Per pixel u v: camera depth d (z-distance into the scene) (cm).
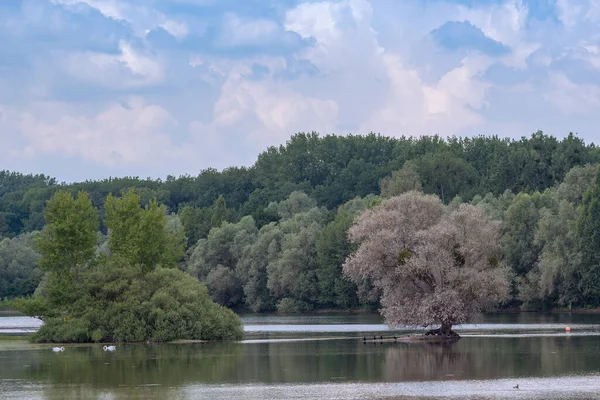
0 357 10062
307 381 7594
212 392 7031
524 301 19300
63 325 12231
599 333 12381
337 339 12325
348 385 7306
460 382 7356
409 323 11225
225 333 12431
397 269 11094
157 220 14425
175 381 7706
